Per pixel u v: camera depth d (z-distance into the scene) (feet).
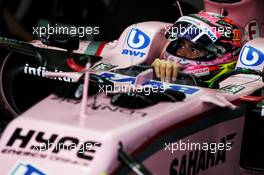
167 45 40.70
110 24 55.01
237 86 37.19
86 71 28.07
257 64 39.70
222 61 39.58
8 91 41.88
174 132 29.71
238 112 34.96
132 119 28.09
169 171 29.84
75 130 26.84
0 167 26.68
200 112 31.58
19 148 27.07
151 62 41.78
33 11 50.19
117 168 26.20
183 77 36.86
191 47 39.29
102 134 26.37
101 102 30.14
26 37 49.96
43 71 38.58
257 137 35.76
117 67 40.45
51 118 27.99
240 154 35.78
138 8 55.67
